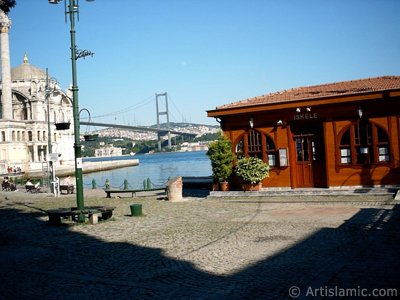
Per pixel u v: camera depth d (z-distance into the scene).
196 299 6.35
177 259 8.79
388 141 16.95
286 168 19.16
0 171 72.12
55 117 103.25
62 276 8.01
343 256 8.22
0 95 99.56
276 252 8.87
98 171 87.50
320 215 13.08
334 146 18.00
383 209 13.34
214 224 12.70
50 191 31.66
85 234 12.34
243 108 19.56
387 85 17.88
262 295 6.36
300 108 18.50
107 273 8.06
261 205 16.20
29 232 13.26
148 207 17.91
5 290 7.29
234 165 20.23
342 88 19.92
